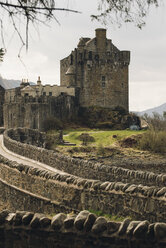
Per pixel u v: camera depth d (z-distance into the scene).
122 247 9.58
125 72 115.75
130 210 14.36
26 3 8.65
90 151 73.12
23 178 21.31
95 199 15.79
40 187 19.53
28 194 20.28
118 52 115.44
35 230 10.45
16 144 37.81
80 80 113.56
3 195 23.78
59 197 17.81
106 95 113.75
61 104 102.38
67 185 17.42
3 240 10.67
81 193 16.48
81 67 113.94
